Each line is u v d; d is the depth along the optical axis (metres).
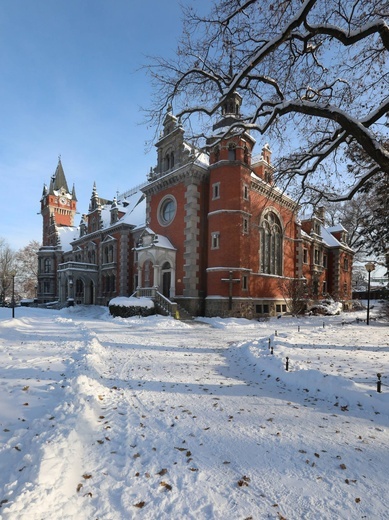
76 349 10.52
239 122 11.90
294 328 19.78
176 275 27.00
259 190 28.23
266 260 29.25
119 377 7.64
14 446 3.85
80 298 45.03
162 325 20.09
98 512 2.90
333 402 6.20
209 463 3.84
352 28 9.59
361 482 3.51
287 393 6.81
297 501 3.17
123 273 36.06
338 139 10.26
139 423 4.97
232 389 6.99
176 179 27.61
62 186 74.88
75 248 49.06
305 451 4.18
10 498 2.79
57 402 5.52
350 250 45.91
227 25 10.12
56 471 3.29
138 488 3.30
